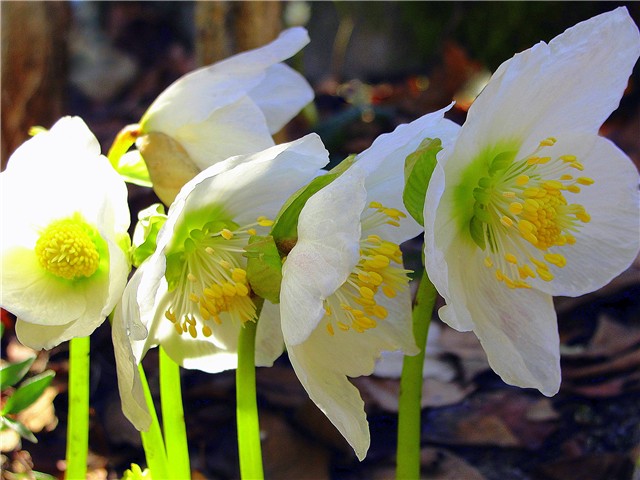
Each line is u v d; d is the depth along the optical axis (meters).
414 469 0.38
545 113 0.36
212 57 0.64
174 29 1.32
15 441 0.48
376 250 0.37
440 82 1.07
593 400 0.51
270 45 0.40
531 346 0.37
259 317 0.38
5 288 0.37
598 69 0.36
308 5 1.31
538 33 1.05
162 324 0.39
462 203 0.37
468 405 0.51
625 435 0.49
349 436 0.36
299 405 0.51
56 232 0.37
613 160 0.37
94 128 1.01
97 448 0.49
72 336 0.37
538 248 0.37
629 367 0.52
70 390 0.39
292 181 0.37
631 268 0.59
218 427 0.50
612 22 0.35
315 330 0.37
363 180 0.34
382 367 0.53
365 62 1.30
